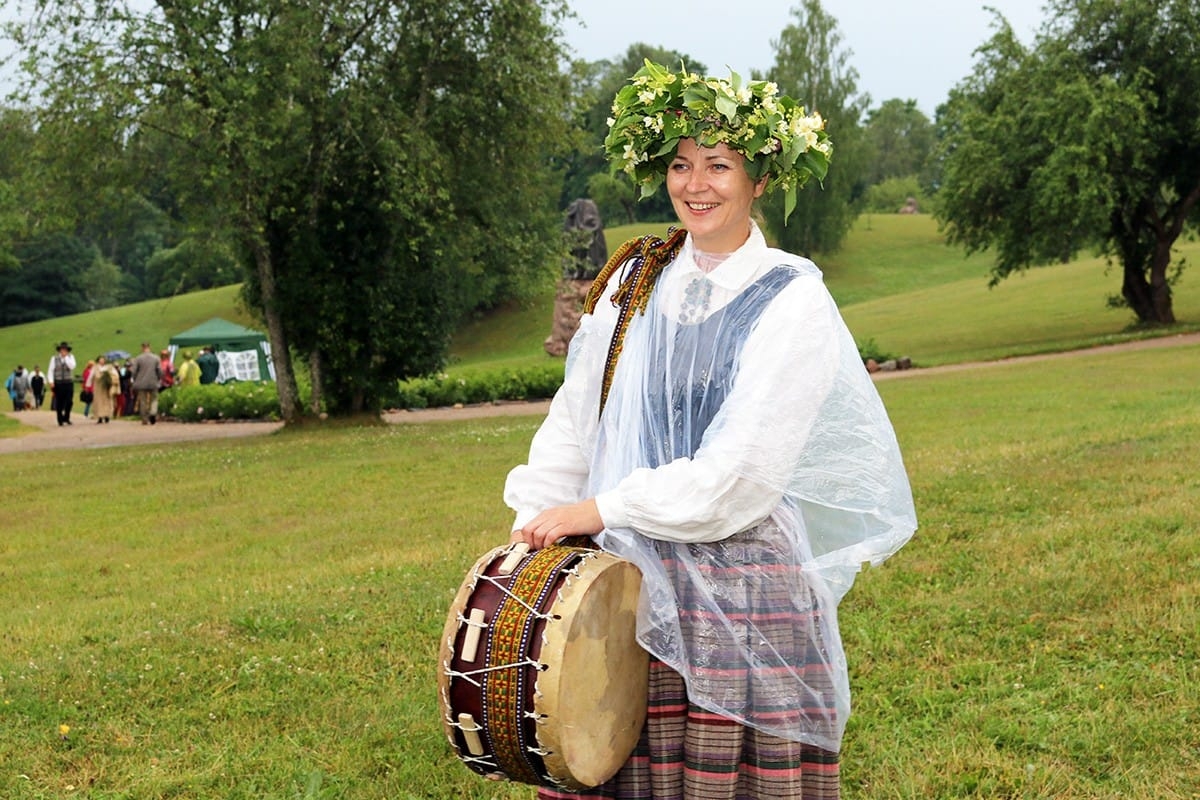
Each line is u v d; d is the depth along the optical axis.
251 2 18.12
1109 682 4.65
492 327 57.94
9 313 78.12
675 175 2.85
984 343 35.00
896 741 4.27
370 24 19.59
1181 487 8.22
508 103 20.39
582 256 42.06
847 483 2.77
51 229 19.31
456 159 20.78
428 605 6.39
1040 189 31.80
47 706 5.06
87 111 17.81
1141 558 6.33
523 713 2.57
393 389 21.36
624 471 2.85
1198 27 31.17
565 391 3.05
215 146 17.75
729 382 2.76
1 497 12.83
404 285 20.70
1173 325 33.25
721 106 2.73
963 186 33.81
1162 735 4.13
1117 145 29.92
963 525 7.54
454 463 13.57
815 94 63.97
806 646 2.76
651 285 2.93
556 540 2.71
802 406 2.66
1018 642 5.24
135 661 5.64
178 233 20.58
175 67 18.06
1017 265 35.12
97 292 80.94
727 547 2.71
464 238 21.16
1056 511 7.86
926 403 17.06
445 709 2.69
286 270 20.38
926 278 64.69
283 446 17.08
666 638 2.67
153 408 27.16
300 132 18.66
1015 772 3.93
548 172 23.33
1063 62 32.47
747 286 2.80
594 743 2.63
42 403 38.97
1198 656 4.88
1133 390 16.59
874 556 2.82
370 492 11.62
